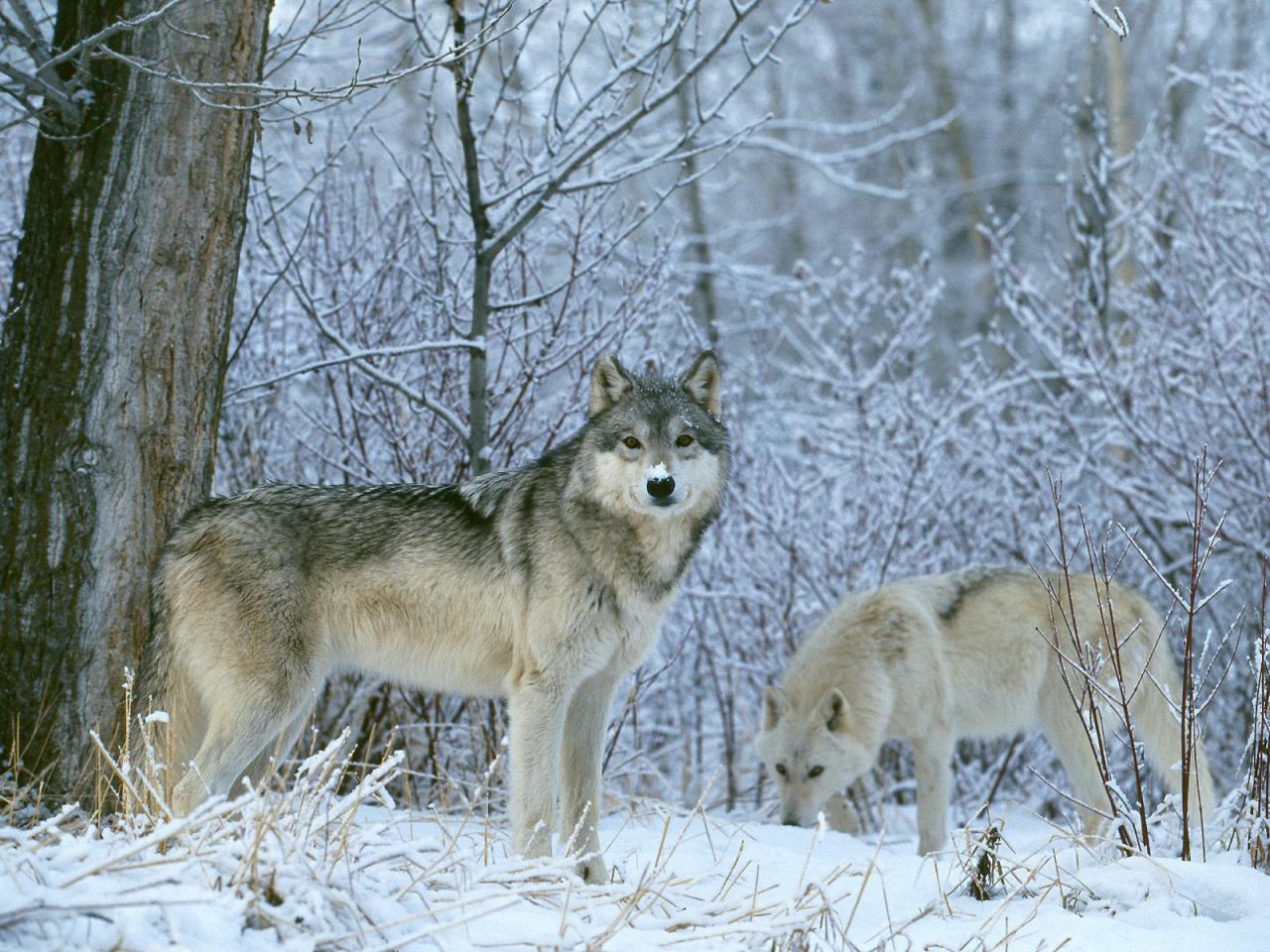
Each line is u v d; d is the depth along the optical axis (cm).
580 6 1980
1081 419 1808
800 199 3725
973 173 3550
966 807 1535
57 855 525
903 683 1209
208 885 521
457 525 853
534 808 789
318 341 1337
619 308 1297
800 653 1288
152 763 660
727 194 3662
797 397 2277
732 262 2588
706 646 1588
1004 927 657
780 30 1113
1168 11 3241
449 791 1083
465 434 1125
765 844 955
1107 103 2747
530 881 629
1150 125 1891
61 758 852
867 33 3900
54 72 846
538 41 2455
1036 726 1385
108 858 507
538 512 834
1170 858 745
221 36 885
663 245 1420
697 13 1155
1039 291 1902
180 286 880
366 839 590
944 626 1228
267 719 816
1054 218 3400
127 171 863
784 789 1227
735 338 2628
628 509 818
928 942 627
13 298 880
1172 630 1620
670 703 1644
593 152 1094
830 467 1703
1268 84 1702
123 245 862
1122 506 1706
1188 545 1656
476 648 855
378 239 1364
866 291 1998
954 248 3662
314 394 1457
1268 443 1573
